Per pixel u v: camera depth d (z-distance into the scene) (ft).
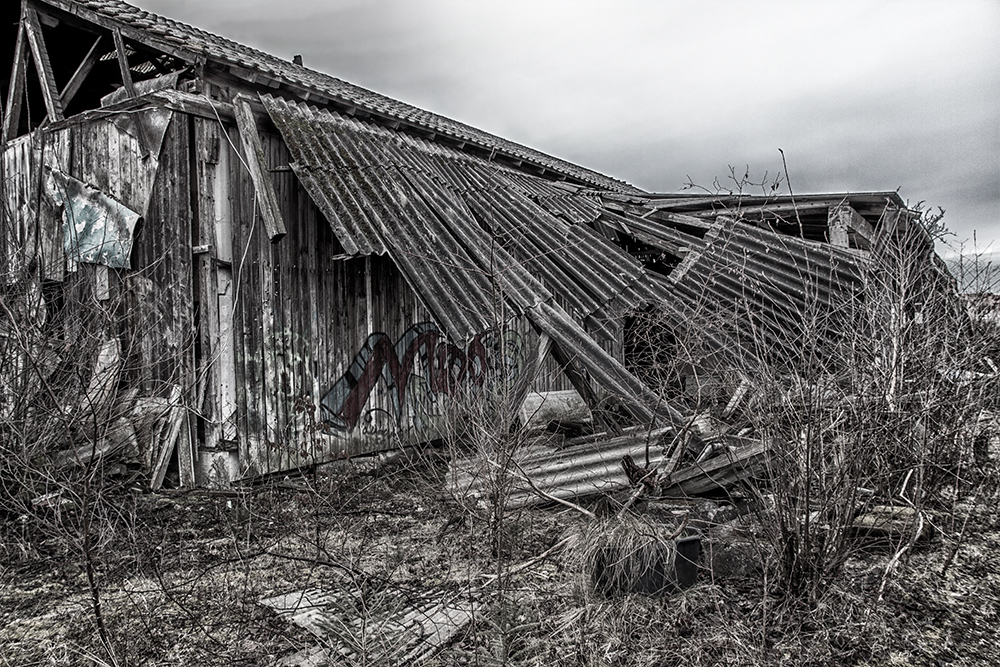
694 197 39.50
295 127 25.49
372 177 25.98
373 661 11.89
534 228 30.04
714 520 16.53
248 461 22.89
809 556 13.96
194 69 24.62
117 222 23.94
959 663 12.76
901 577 15.90
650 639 13.00
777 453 14.24
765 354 15.38
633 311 29.12
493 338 20.67
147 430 21.15
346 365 26.63
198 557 17.12
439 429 28.96
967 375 19.92
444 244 24.08
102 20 25.32
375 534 19.22
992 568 16.87
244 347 23.13
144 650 12.61
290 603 14.38
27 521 16.33
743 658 12.46
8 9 28.66
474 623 13.05
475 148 38.37
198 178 22.88
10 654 12.57
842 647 13.09
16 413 16.78
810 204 33.63
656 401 18.78
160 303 23.13
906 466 18.24
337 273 26.63
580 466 19.85
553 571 15.81
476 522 18.39
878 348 17.76
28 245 26.27
